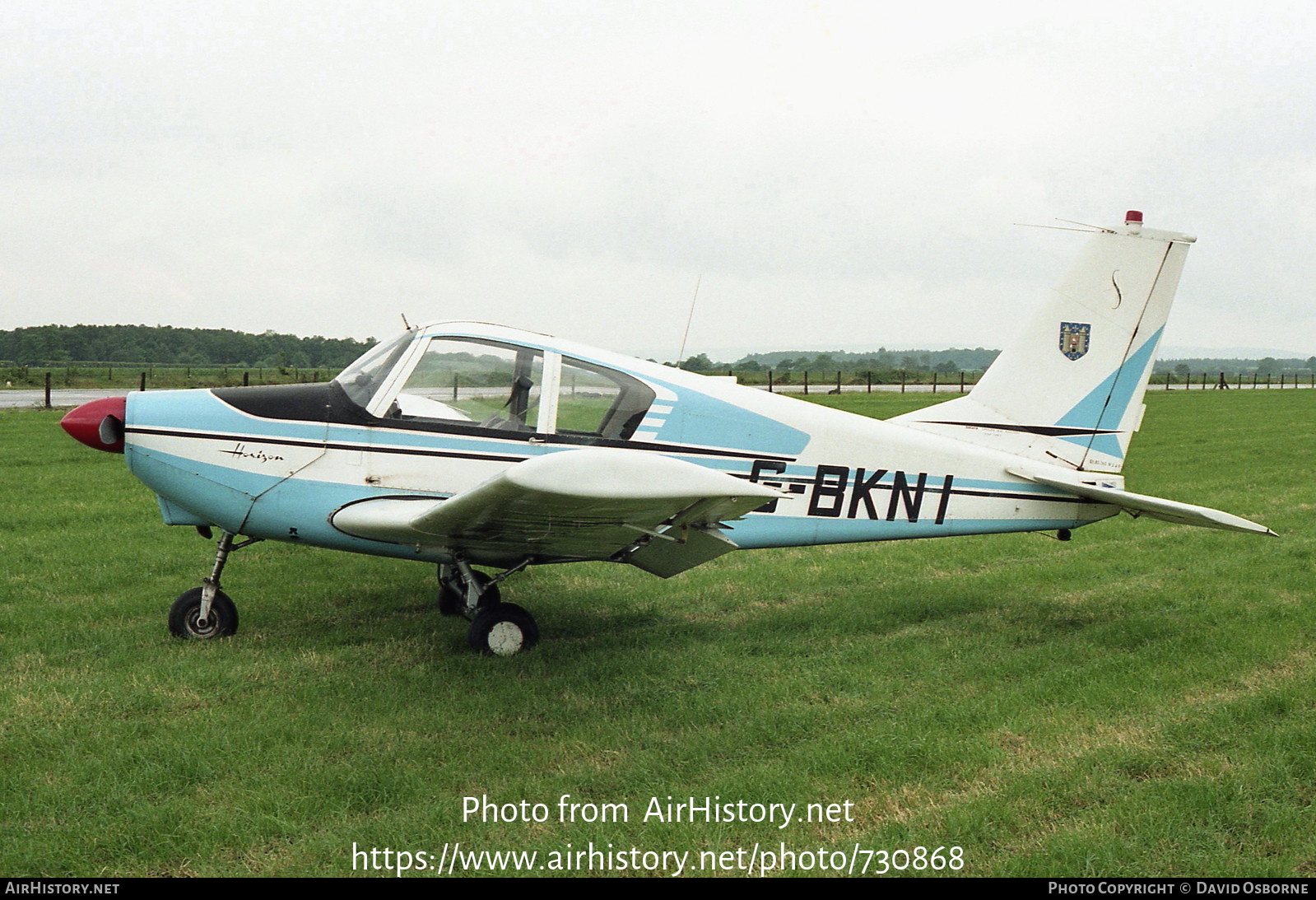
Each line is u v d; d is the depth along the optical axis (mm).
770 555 8062
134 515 9000
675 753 3826
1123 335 6207
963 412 6219
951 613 6188
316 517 5152
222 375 41781
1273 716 4227
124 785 3414
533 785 3510
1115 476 6242
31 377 39062
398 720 4102
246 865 2963
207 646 5121
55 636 5207
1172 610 6184
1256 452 15445
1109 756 3791
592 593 6582
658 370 5605
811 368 71688
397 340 5383
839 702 4430
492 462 5258
